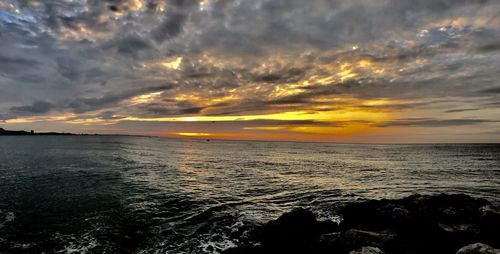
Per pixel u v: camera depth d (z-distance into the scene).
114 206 18.69
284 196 23.48
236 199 21.97
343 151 112.12
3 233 13.68
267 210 19.16
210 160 56.91
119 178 29.52
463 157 75.62
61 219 15.89
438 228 13.20
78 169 35.53
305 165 50.03
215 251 12.62
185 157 63.25
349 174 38.34
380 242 11.41
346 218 16.69
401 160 65.25
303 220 14.52
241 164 49.62
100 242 12.94
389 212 15.21
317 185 28.89
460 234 12.65
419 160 65.25
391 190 27.17
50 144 101.38
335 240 11.92
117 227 14.88
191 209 18.73
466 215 14.70
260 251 12.52
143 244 13.02
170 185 26.78
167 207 18.95
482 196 25.05
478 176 37.66
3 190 22.62
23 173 31.44
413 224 14.20
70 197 20.77
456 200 17.45
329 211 19.20
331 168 45.59
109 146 98.00
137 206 18.88
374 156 80.56
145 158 56.12
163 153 74.75
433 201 17.17
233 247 12.89
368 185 29.70
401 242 11.81
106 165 40.72
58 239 13.15
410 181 33.06
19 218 15.91
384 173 40.00
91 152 65.38
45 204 18.81
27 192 22.08
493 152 103.00
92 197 20.89
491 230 12.88
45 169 34.91
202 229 15.16
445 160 65.31
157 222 15.94
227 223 16.20
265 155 77.75
